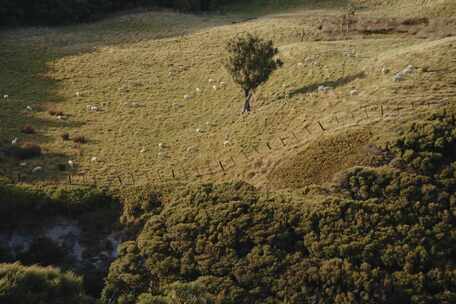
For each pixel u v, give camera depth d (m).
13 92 73.88
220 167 55.75
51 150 59.22
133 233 48.12
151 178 54.38
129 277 43.09
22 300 34.34
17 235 48.72
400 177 44.09
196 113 69.44
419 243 40.28
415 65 62.09
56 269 39.38
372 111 54.56
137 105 71.94
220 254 42.53
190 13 122.31
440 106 51.47
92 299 39.47
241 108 68.25
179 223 45.72
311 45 82.31
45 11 105.94
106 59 85.94
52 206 50.00
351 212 42.47
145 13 115.12
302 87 68.62
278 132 59.09
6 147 58.31
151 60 86.00
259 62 64.19
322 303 38.19
